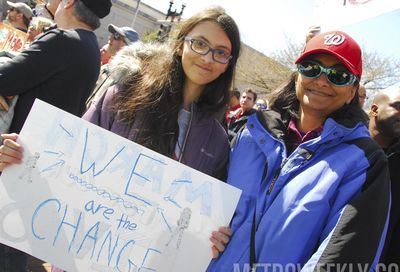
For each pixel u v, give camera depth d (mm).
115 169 1659
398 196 2170
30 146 1625
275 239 1461
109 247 1618
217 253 1618
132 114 1796
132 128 1797
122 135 1793
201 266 1626
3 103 2129
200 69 1794
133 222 1640
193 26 1817
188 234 1641
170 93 1839
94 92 2635
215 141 1903
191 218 1648
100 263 1609
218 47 1779
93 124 1674
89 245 1611
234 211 1635
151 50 1982
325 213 1432
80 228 1616
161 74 1849
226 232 1608
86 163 1649
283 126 1720
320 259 1298
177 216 1651
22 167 1612
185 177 1678
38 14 5789
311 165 1526
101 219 1629
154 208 1652
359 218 1304
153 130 1791
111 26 4531
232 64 1907
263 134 1688
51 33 2215
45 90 2209
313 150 1540
